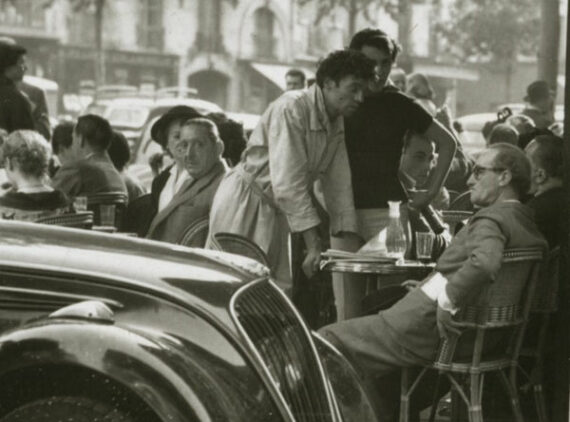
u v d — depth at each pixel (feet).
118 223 38.65
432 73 227.61
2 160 32.50
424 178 35.88
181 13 219.20
